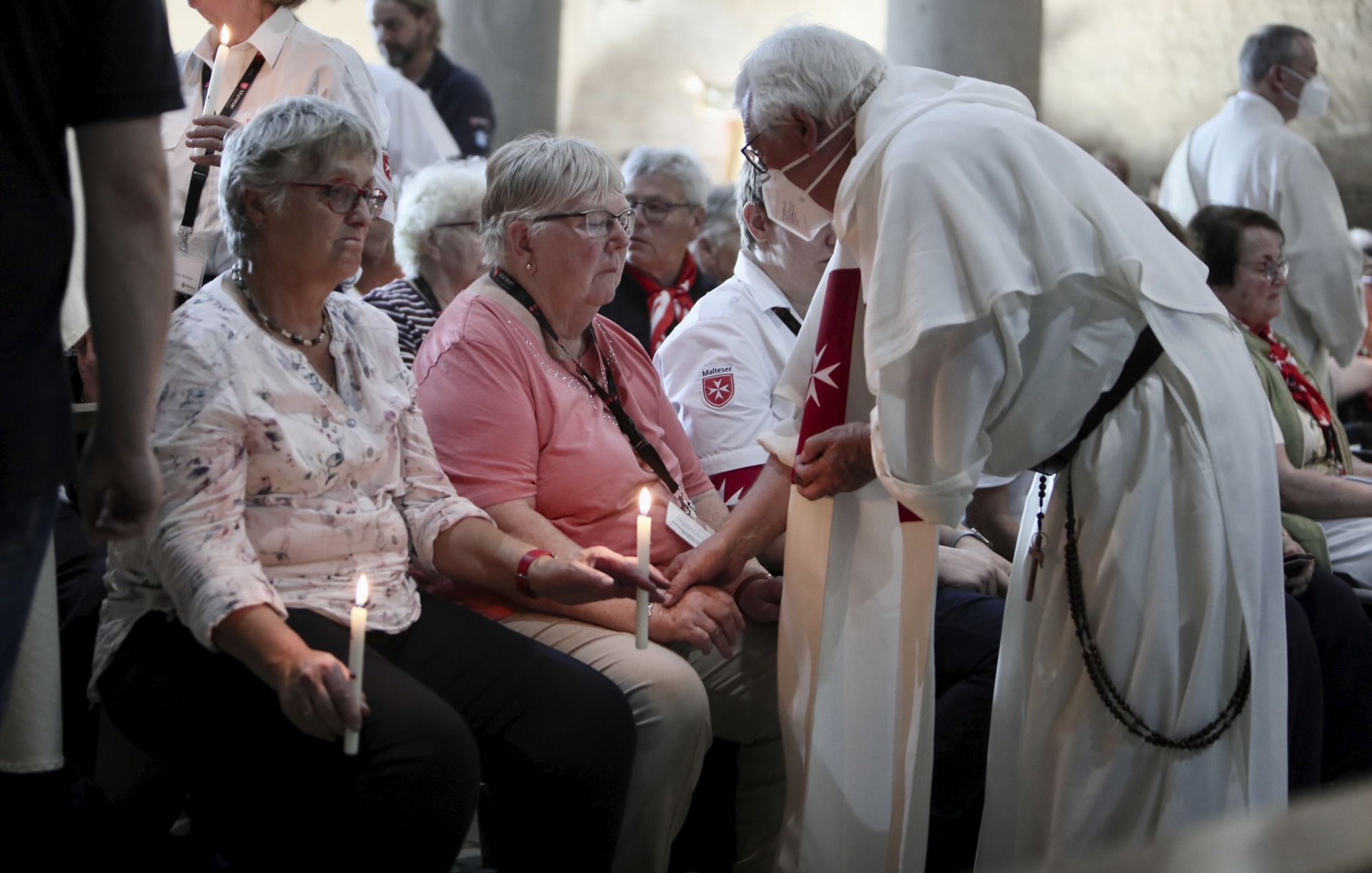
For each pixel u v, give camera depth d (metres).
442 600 2.21
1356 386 5.00
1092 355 2.07
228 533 1.84
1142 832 2.11
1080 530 2.13
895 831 2.35
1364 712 2.98
